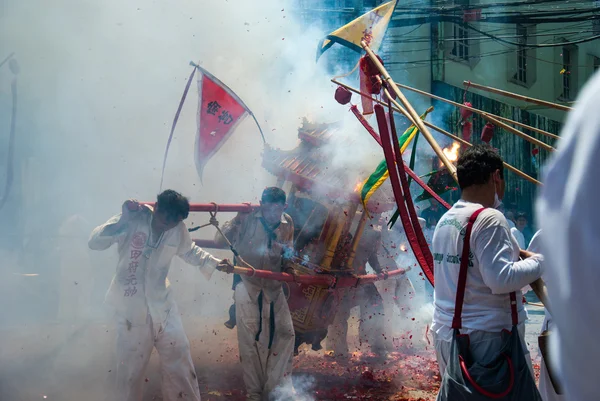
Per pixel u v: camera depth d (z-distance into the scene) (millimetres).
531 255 2934
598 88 1010
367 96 3957
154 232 4574
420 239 3496
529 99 3977
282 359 5160
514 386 2711
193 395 4566
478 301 2902
